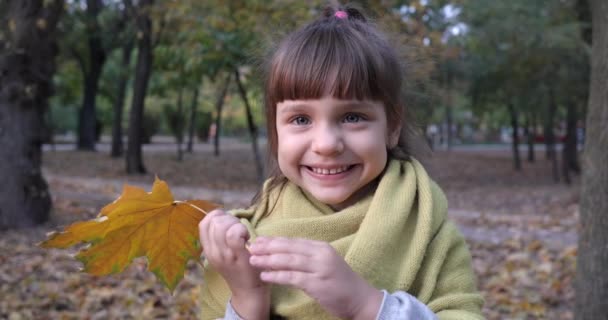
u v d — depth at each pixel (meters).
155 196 1.08
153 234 1.13
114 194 10.73
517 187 15.67
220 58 9.16
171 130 36.81
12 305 4.32
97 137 37.69
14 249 6.03
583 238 3.17
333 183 1.24
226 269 1.10
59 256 5.77
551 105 15.12
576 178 18.20
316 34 1.27
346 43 1.24
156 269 1.16
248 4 8.22
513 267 5.98
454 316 1.18
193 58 9.06
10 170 6.97
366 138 1.22
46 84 7.20
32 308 4.32
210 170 18.25
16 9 6.92
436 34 7.60
